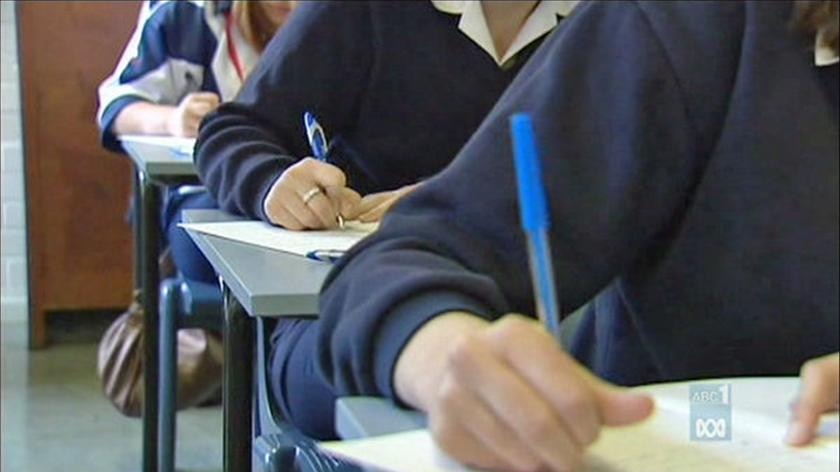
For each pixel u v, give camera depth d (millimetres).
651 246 872
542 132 807
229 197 1459
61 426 2939
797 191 841
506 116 818
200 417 2998
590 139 814
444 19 1674
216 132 1590
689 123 835
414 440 606
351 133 1698
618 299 914
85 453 2748
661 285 878
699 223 859
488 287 681
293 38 1662
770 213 843
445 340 619
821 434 652
